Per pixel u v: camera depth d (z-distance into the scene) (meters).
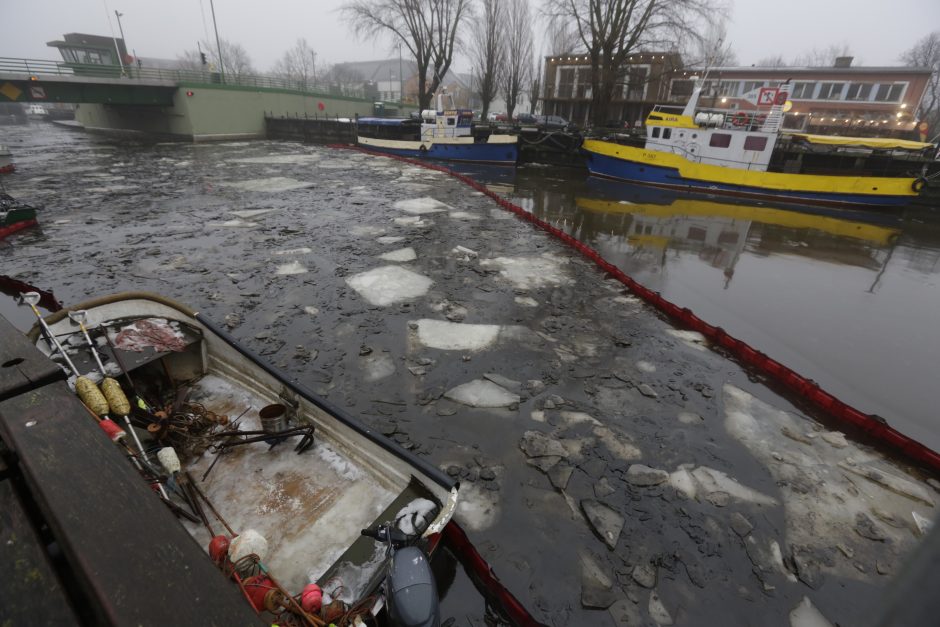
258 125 38.50
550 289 8.87
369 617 2.61
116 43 45.94
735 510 4.04
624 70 29.03
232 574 2.27
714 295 9.22
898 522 3.98
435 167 24.08
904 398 6.09
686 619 3.14
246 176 20.28
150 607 0.97
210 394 4.67
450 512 3.08
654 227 14.59
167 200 15.20
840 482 4.41
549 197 18.72
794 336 7.62
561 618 3.12
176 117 34.81
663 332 7.32
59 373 1.55
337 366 6.02
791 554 3.65
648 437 4.92
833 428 5.23
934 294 9.83
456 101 71.50
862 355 7.12
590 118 38.00
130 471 1.27
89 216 12.96
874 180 18.06
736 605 3.25
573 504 4.05
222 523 3.30
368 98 51.81
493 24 37.34
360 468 3.75
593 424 5.09
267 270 9.21
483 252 10.95
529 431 4.91
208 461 3.83
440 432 4.89
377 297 8.15
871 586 3.41
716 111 23.28
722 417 5.31
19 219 11.38
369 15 36.06
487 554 3.57
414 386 5.66
